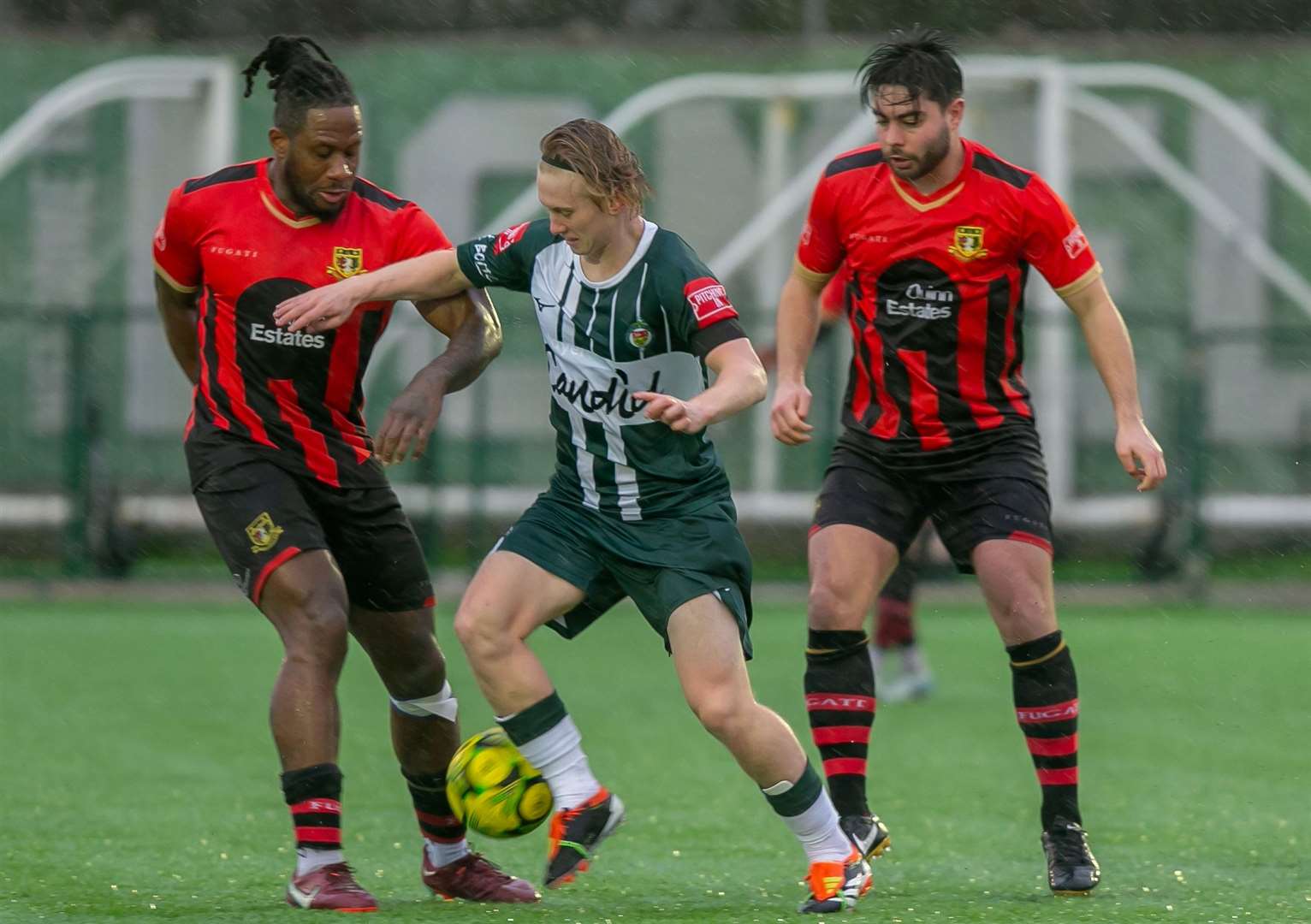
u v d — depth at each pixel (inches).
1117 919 609.0
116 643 1638.8
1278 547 2235.5
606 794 592.7
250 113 2529.5
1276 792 961.5
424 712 657.0
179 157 2474.2
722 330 592.1
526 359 2299.5
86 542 2153.1
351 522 648.4
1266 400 2301.9
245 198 646.5
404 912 608.4
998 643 1711.4
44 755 1045.8
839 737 690.2
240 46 2650.1
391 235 654.5
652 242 603.8
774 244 2347.4
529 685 596.1
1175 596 2102.6
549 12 2790.4
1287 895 671.8
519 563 612.4
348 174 629.9
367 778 990.4
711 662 595.5
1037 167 2231.8
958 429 700.0
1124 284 2486.5
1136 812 899.4
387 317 659.4
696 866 740.0
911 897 660.7
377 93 2491.4
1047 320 2186.3
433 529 2126.0
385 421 617.6
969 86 2240.4
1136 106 2522.1
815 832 614.9
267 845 778.2
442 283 637.3
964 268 690.8
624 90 2508.6
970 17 2751.0
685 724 1201.4
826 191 715.4
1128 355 696.4
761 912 618.5
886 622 1339.8
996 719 1248.8
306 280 640.4
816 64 2536.9
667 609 603.8
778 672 1470.2
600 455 617.6
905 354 701.9
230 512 630.5
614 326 603.2
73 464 2151.8
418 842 808.3
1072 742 687.7
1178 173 2267.5
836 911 611.2
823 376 2230.6
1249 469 2298.2
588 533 618.8
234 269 639.1
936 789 971.9
